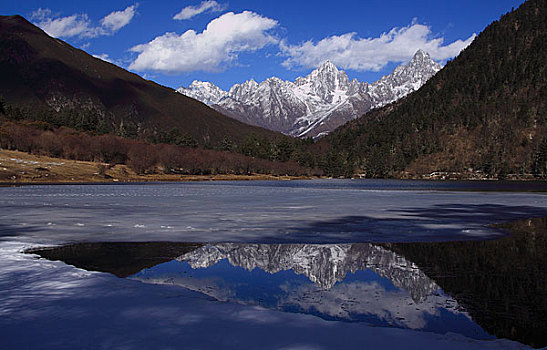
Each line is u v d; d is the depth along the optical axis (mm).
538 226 22516
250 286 10422
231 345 6273
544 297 9516
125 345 6211
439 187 98938
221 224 22938
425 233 19859
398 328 7340
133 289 9562
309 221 24547
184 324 7207
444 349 6285
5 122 159750
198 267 12641
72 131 186000
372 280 11109
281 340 6520
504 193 65438
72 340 6398
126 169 140875
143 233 19469
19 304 8250
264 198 47062
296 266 12859
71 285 9797
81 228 21047
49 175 109312
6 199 42969
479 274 11742
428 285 10594
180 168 161875
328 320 7801
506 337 7121
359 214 28781
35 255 13945
